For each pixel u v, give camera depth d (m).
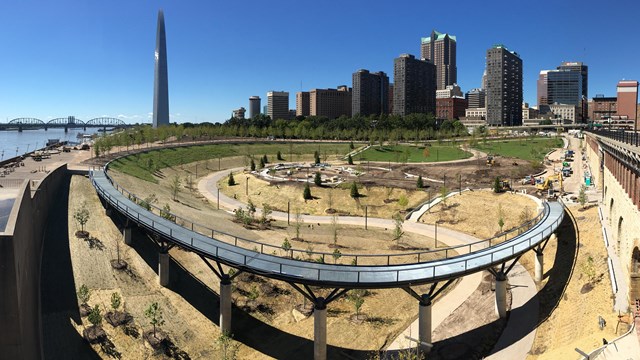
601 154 91.06
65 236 55.62
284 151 170.50
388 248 66.44
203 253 44.28
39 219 53.34
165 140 175.00
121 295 47.00
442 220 83.12
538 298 51.28
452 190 99.38
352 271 41.91
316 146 181.88
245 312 47.62
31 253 44.00
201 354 41.72
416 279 39.84
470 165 128.88
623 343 34.78
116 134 167.88
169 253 55.66
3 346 31.98
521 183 105.38
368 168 129.88
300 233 73.50
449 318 47.38
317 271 42.00
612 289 43.91
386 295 51.75
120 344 41.00
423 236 74.62
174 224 52.91
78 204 65.62
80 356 39.38
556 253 60.25
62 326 42.28
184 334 43.66
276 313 48.12
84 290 43.38
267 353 42.19
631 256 42.69
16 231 33.06
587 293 46.03
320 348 39.81
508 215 80.12
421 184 100.25
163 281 49.69
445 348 42.44
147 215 55.38
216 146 164.88
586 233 60.62
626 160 46.00
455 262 45.12
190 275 52.59
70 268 49.78
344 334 44.88
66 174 80.38
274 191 103.94
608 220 61.03
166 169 125.69
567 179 109.25
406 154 144.88
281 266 40.84
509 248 49.72
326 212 92.12
